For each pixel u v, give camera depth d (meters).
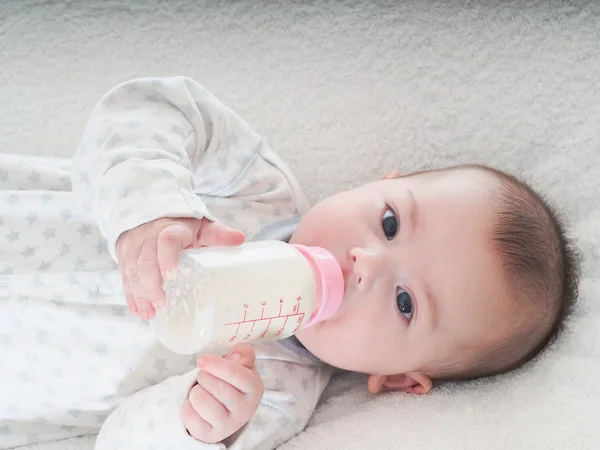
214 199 1.45
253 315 1.01
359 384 1.52
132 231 1.06
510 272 1.31
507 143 1.72
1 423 1.42
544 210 1.41
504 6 1.75
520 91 1.72
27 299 1.36
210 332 0.98
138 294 1.02
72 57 1.77
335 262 1.12
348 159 1.75
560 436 1.24
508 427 1.27
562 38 1.72
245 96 1.77
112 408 1.40
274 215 1.49
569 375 1.37
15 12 1.77
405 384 1.44
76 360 1.39
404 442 1.27
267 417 1.32
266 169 1.49
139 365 1.39
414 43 1.76
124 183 1.12
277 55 1.78
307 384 1.42
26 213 1.39
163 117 1.32
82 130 1.75
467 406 1.33
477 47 1.74
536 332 1.39
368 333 1.26
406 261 1.28
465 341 1.33
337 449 1.29
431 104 1.75
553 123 1.70
